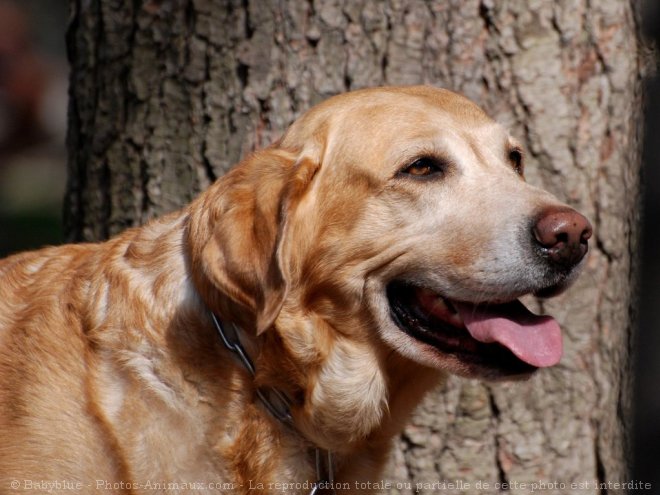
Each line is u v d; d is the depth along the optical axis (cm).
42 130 2020
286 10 574
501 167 489
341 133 489
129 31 605
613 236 582
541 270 458
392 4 567
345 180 482
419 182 479
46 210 1823
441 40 568
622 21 574
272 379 477
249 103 582
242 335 475
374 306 484
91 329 484
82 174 640
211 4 584
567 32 568
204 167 595
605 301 586
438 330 491
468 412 575
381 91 507
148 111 604
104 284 495
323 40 572
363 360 489
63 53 2377
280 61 578
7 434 470
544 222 455
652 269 643
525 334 472
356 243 480
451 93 520
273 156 484
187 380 474
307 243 479
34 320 497
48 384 475
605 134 577
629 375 619
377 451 514
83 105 633
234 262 454
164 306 478
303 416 483
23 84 1975
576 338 579
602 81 574
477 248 466
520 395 576
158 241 498
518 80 568
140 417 471
